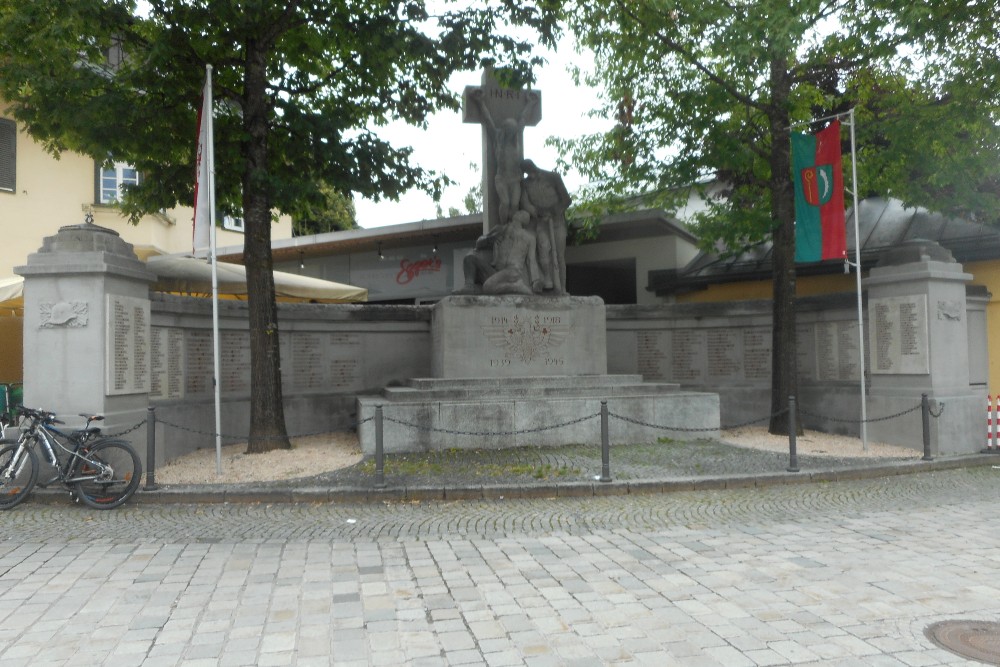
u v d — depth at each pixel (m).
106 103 10.78
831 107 15.78
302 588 5.64
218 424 10.45
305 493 9.09
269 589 5.62
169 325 12.16
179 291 15.31
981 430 12.77
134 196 13.03
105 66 12.55
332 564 6.31
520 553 6.63
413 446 11.84
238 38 11.54
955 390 12.61
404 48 11.77
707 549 6.72
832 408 14.45
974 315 13.90
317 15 11.66
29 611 5.15
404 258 25.19
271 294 12.08
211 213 10.50
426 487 9.33
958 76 12.77
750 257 19.55
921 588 5.51
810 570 5.99
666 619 4.89
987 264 15.74
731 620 4.86
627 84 14.78
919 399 12.48
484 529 7.66
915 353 12.66
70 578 5.93
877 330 13.36
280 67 13.17
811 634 4.61
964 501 8.99
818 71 14.09
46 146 12.64
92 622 4.93
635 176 15.22
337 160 12.59
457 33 12.00
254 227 11.89
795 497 9.26
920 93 13.85
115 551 6.79
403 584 5.72
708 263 20.41
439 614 5.04
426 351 15.79
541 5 12.05
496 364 13.97
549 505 8.87
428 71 12.42
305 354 14.76
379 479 9.45
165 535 7.44
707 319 16.53
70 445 9.51
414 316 15.70
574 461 11.06
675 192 16.42
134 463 8.86
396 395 12.53
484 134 15.86
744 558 6.39
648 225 20.59
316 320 14.80
